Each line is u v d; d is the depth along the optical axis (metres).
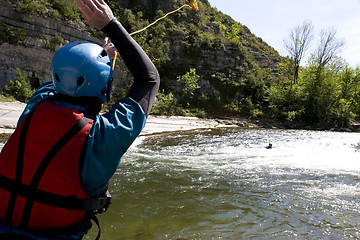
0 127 13.06
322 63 37.16
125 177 6.88
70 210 1.15
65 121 1.13
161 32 37.94
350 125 35.44
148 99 1.29
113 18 1.27
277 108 35.81
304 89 36.81
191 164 9.13
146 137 16.36
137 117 1.22
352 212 4.88
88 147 1.12
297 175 7.73
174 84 36.28
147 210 4.74
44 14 25.52
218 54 39.50
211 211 4.80
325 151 13.12
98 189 1.20
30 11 24.59
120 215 4.48
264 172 8.09
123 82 32.25
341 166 9.23
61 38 26.31
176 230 4.00
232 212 4.76
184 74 37.47
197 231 3.98
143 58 1.31
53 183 1.10
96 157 1.13
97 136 1.15
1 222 1.14
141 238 3.71
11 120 14.00
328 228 4.17
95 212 1.29
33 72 24.94
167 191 5.88
